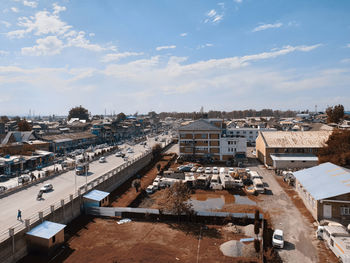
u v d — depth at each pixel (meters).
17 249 23.19
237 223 31.58
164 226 30.72
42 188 41.53
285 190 45.56
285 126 149.75
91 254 24.11
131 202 39.91
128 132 158.00
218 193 44.81
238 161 66.88
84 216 33.69
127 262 22.72
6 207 33.94
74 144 101.31
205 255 24.00
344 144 48.66
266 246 26.08
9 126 135.88
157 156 81.50
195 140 72.44
